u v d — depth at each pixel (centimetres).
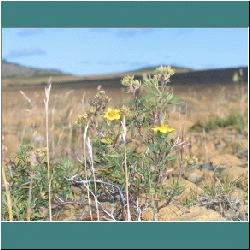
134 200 377
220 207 409
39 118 972
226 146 656
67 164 387
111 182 381
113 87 2170
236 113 830
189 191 436
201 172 507
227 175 461
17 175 380
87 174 392
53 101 1048
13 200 370
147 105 371
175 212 398
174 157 364
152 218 380
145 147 405
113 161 363
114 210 389
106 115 360
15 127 919
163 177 376
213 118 823
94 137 374
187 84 2005
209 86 1872
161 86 368
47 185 376
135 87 373
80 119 373
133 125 372
